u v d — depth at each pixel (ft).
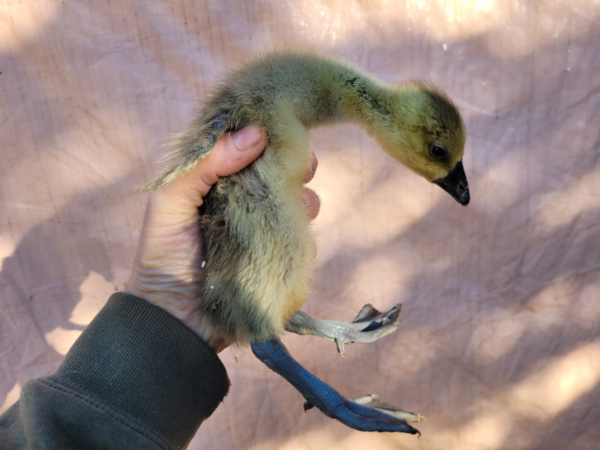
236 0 1.19
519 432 1.36
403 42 1.22
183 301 0.90
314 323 1.04
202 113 0.86
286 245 0.84
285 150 0.83
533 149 1.26
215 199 0.84
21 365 1.27
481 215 1.29
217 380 0.85
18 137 1.20
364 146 1.28
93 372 0.76
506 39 1.21
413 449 1.37
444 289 1.33
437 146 1.00
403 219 1.31
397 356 1.35
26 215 1.24
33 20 1.15
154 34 1.19
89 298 1.30
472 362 1.35
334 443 1.37
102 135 1.23
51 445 0.68
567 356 1.32
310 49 0.98
